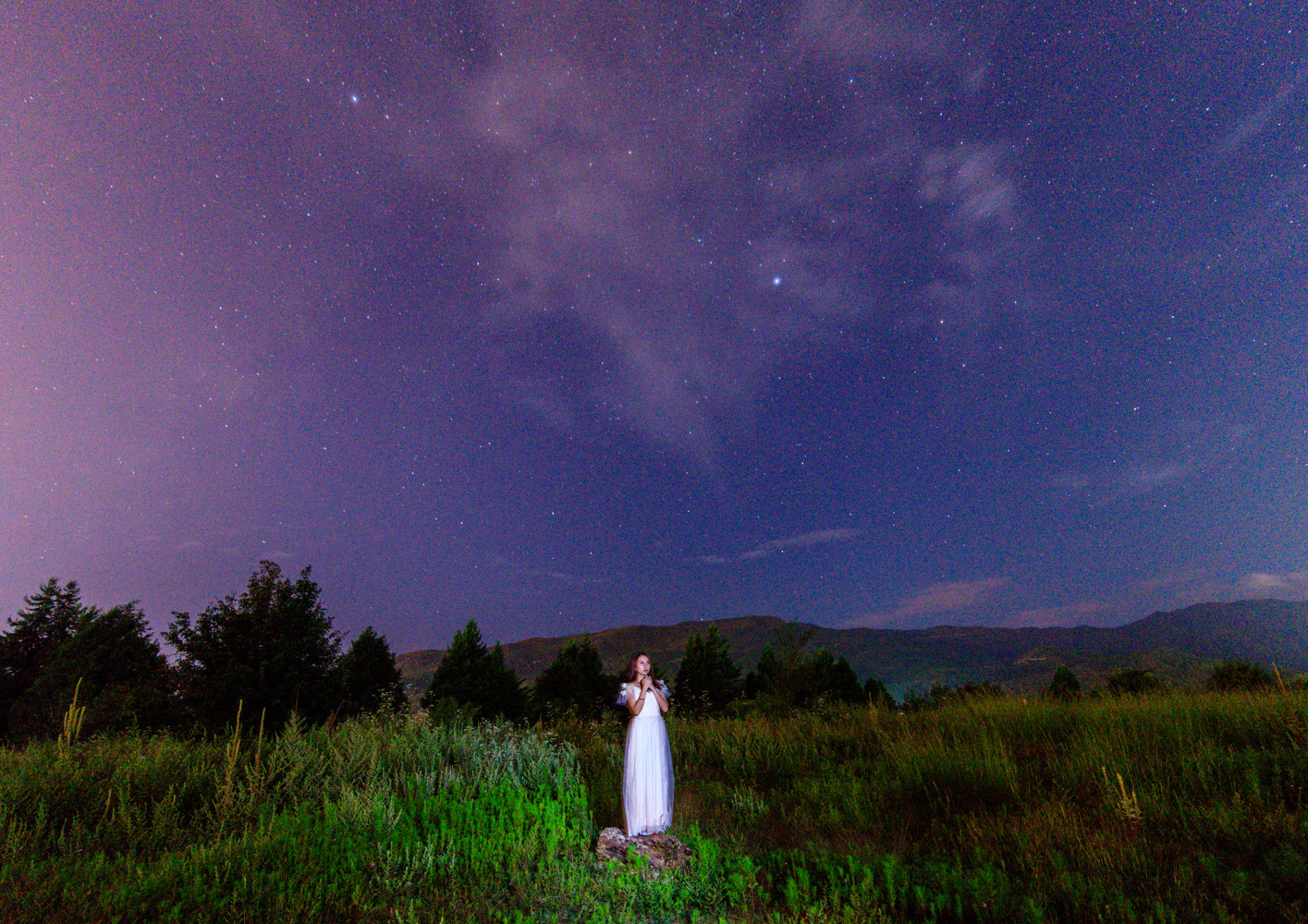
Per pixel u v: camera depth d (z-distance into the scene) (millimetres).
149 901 4051
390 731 9266
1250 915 3918
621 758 9766
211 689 12641
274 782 6918
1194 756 6688
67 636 19625
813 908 4254
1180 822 5398
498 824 5730
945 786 7453
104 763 6809
